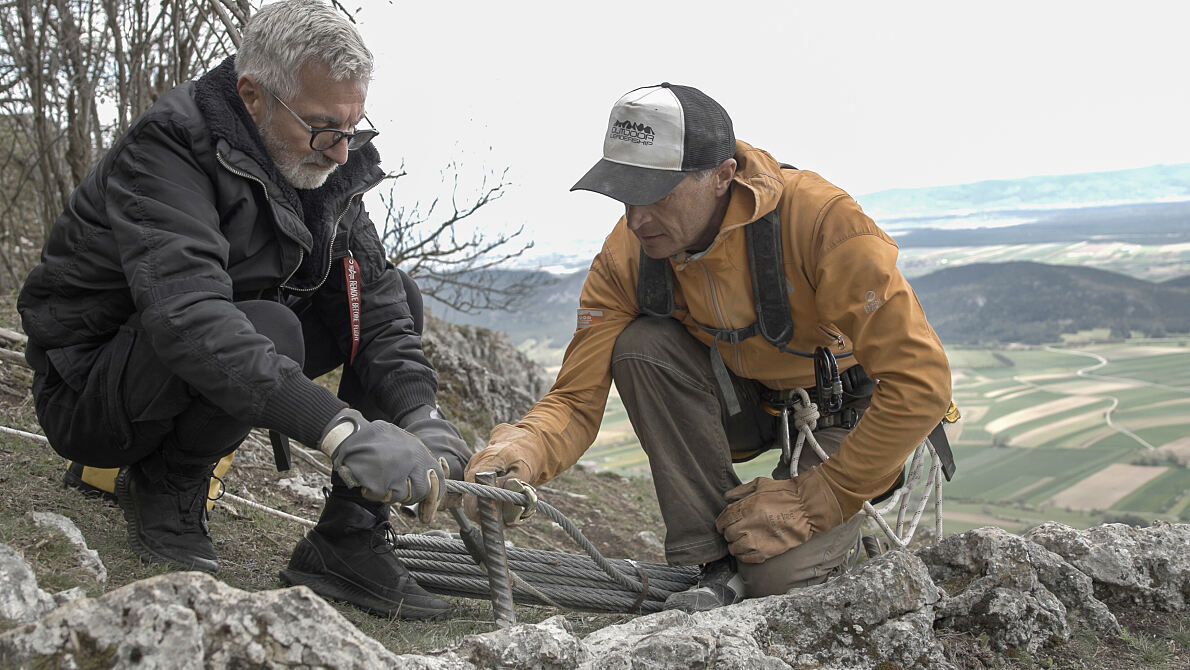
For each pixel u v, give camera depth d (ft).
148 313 6.26
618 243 8.61
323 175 7.32
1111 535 8.90
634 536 19.20
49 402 7.61
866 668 6.75
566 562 8.67
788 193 7.90
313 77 6.71
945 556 8.03
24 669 4.25
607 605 8.40
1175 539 8.81
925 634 6.89
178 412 7.16
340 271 7.97
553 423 8.30
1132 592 8.33
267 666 4.53
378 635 7.32
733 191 7.73
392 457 5.90
